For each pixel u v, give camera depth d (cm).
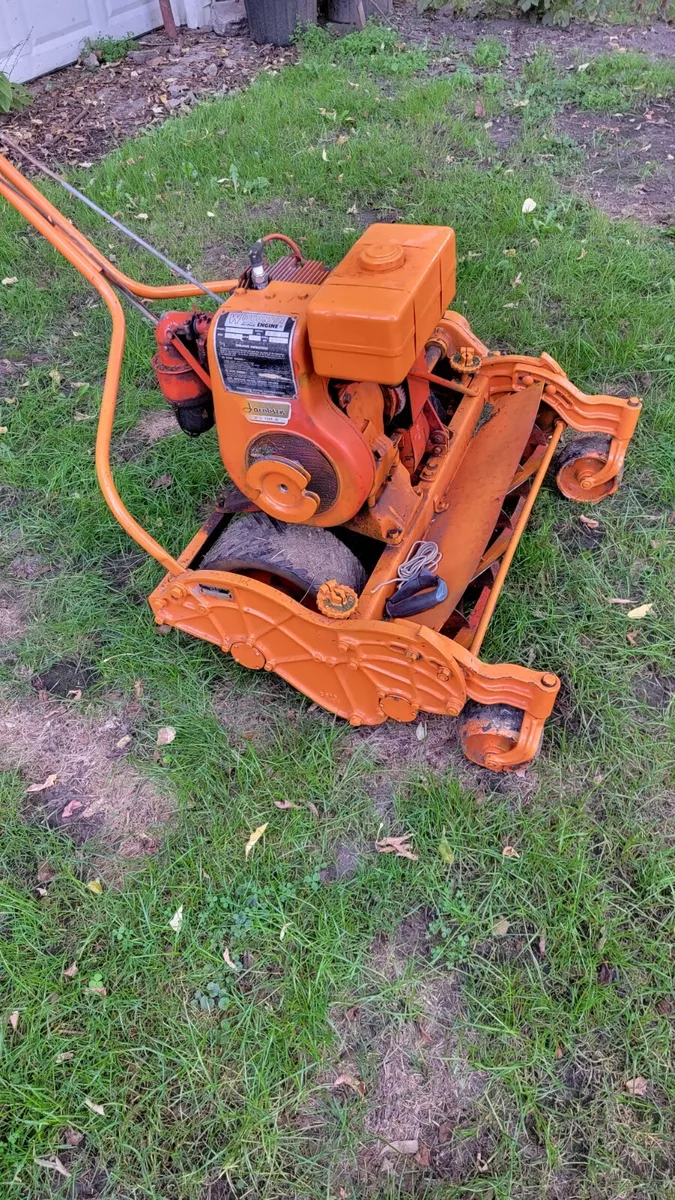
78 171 693
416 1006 254
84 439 457
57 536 413
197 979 263
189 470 430
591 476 385
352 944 267
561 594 362
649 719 319
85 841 300
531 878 277
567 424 378
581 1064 241
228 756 319
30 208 295
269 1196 225
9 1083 244
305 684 317
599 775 303
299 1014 253
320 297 236
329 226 598
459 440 343
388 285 236
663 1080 236
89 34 898
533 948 264
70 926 278
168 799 311
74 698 346
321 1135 233
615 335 474
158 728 332
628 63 797
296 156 679
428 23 934
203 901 281
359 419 275
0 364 517
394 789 306
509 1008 250
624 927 267
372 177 646
